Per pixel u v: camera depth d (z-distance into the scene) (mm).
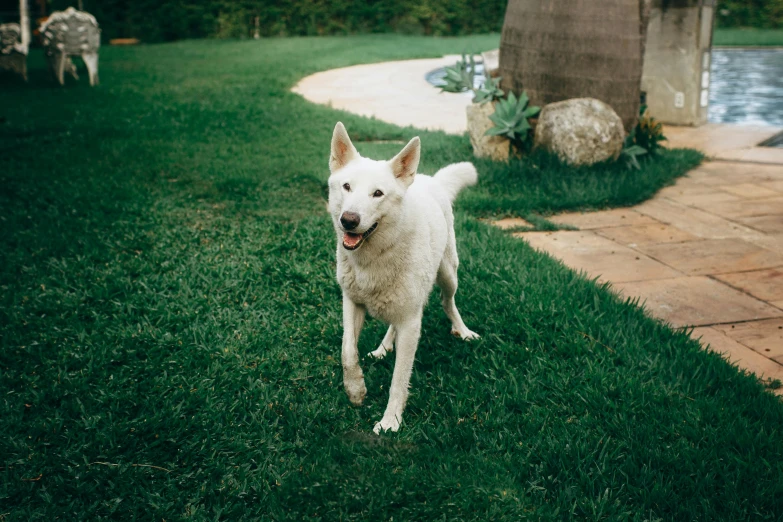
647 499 2748
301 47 22109
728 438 3123
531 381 3627
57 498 2803
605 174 7504
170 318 4312
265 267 5074
